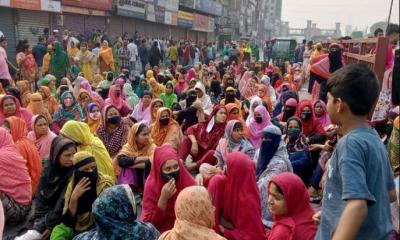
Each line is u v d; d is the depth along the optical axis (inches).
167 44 878.4
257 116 223.0
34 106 255.1
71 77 480.1
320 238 66.7
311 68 270.1
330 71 261.9
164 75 427.8
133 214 104.6
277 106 310.8
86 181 137.2
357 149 61.4
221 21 1705.2
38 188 154.8
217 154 194.4
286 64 711.1
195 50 844.0
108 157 182.9
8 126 187.2
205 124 220.4
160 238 103.7
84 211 140.3
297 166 188.9
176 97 346.6
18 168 167.0
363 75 63.2
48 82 352.8
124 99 337.7
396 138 113.1
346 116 64.9
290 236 109.6
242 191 129.4
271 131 163.8
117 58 603.5
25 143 186.5
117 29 856.3
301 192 112.4
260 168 166.1
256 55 1027.3
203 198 99.9
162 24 1083.3
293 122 194.1
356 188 59.1
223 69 618.8
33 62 439.5
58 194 149.1
